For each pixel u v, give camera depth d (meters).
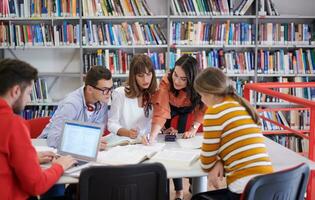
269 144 2.46
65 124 2.08
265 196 1.67
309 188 2.16
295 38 4.59
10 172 1.58
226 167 1.85
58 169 1.77
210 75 1.86
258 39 4.55
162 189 1.76
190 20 4.61
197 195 2.10
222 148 1.83
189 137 2.55
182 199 3.26
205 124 1.84
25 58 4.80
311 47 4.63
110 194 1.70
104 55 4.49
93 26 4.43
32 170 1.58
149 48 4.67
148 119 2.60
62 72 4.81
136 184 1.71
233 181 1.80
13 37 4.43
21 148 1.55
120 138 2.38
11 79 1.53
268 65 4.60
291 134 4.70
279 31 4.56
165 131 2.73
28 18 4.36
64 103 2.36
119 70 4.51
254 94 4.58
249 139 1.78
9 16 4.36
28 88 1.58
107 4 4.38
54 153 2.04
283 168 1.99
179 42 4.48
